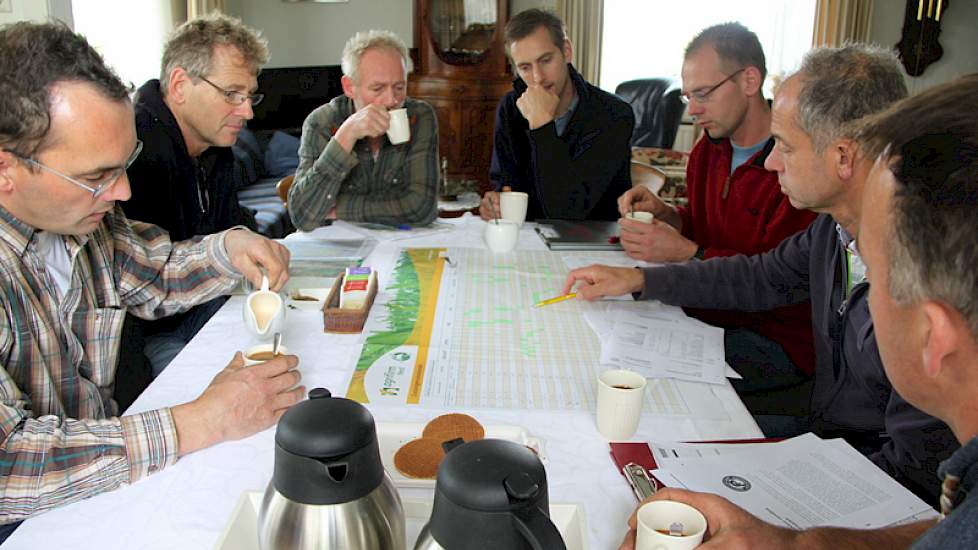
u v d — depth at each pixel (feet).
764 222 6.29
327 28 19.27
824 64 4.00
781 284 5.28
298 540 2.13
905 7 19.16
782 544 2.33
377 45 7.43
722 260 5.41
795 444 3.23
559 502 2.76
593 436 3.32
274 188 15.42
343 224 7.27
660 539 2.24
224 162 7.26
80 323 3.96
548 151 7.72
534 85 7.75
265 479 2.92
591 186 8.07
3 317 3.30
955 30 19.08
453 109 18.12
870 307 1.95
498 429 3.23
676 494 2.53
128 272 4.42
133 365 4.93
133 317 5.04
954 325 1.69
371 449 2.21
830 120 3.89
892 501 2.83
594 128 8.21
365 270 5.12
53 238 3.89
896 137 1.81
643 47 19.49
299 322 4.61
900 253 1.74
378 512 2.21
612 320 4.75
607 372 3.46
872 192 1.89
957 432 1.90
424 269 5.78
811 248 4.96
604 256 6.28
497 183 8.86
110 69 3.28
